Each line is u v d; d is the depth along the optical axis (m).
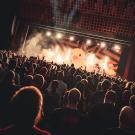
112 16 31.75
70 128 4.08
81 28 32.50
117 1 31.50
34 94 2.90
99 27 32.19
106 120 5.18
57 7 32.47
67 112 4.11
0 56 14.48
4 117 2.93
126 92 8.30
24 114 2.86
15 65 10.05
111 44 34.12
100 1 31.80
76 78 12.40
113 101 6.84
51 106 6.38
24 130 2.90
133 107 6.45
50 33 34.81
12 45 33.56
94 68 35.41
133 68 32.03
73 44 36.16
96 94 8.20
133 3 31.23
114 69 34.94
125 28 31.69
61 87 8.95
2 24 32.59
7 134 2.92
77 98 5.37
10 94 4.32
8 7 32.31
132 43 31.70
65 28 32.75
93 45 35.56
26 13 32.94
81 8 32.16
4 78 5.38
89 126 4.21
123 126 4.26
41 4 32.62
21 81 8.77
